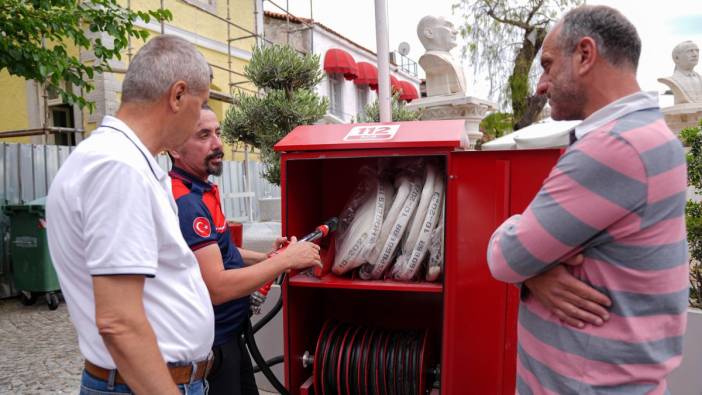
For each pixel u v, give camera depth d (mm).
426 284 1971
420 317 2475
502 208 1845
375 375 2154
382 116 3459
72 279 1189
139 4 8523
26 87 8750
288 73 4551
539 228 1149
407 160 2197
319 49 13320
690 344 2254
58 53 4352
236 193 9016
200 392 1392
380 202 2078
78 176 1119
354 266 2053
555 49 1258
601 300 1139
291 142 2012
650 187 1069
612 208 1080
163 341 1248
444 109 6742
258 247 5703
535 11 9227
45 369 3619
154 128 1250
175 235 1251
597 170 1084
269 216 8516
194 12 9773
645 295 1116
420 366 2111
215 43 10305
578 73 1211
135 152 1165
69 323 4789
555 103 1282
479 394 1901
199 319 1319
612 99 1183
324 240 2387
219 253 1683
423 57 7195
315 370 2205
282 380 2910
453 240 1891
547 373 1242
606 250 1133
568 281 1171
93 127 8039
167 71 1226
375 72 15461
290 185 2113
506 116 9445
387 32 3420
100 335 1085
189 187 1764
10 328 4629
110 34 4453
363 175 2445
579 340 1177
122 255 1063
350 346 2197
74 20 4301
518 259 1202
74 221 1120
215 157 1867
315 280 2068
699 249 3654
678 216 1121
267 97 4555
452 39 7270
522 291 1352
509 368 1869
